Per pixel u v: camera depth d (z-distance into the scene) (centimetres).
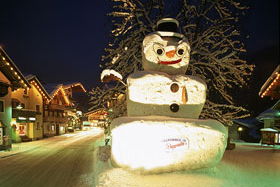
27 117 2345
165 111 589
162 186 455
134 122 540
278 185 499
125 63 1044
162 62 612
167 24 674
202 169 558
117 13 968
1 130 1620
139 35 1088
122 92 1048
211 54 978
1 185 694
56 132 3641
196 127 546
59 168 949
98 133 4384
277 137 1875
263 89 1731
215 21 1038
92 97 1064
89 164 1040
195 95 598
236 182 509
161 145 527
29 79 2491
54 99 3484
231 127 3012
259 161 840
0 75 1622
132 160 531
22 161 1150
